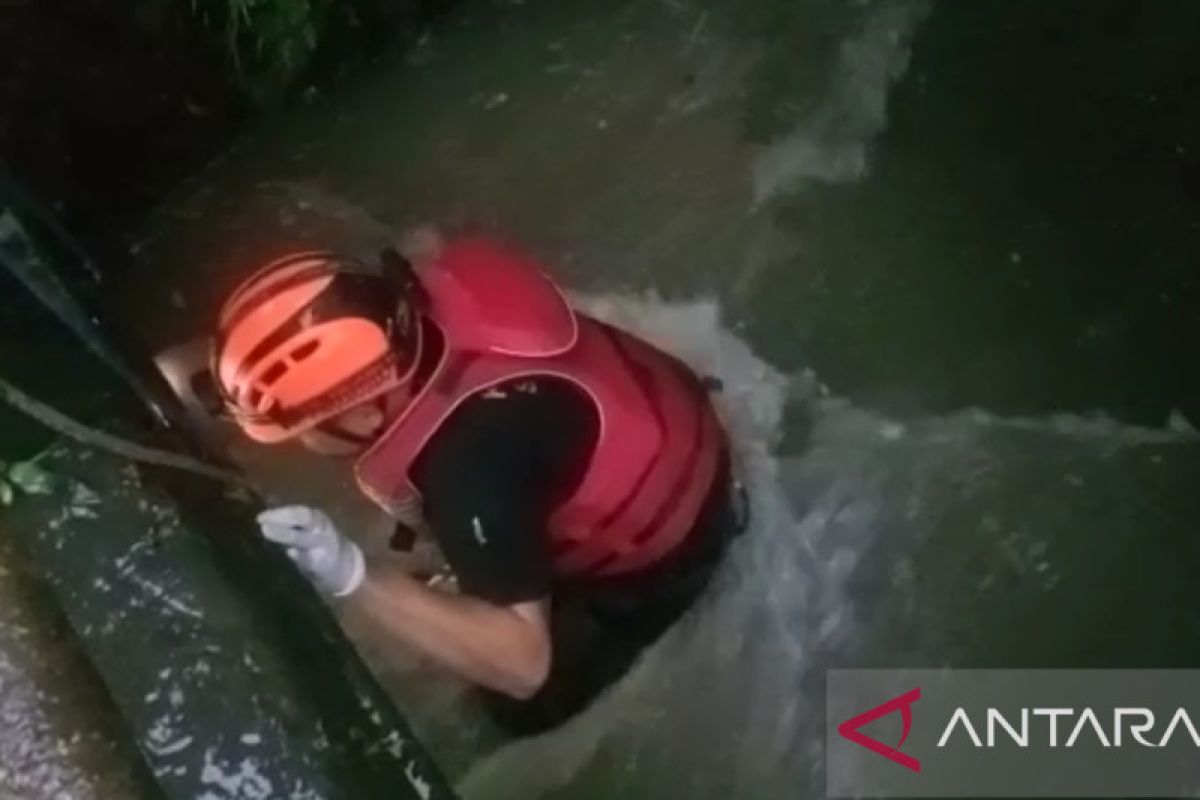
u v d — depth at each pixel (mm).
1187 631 3146
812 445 3467
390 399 2379
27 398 2506
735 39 4070
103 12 3551
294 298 2314
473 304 2480
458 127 4035
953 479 3389
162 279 3828
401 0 4055
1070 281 3568
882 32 3996
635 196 3896
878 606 3264
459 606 2480
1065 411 3432
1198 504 3277
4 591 2340
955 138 3811
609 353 2695
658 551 2826
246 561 2504
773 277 3723
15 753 2197
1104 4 3861
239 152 3986
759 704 3186
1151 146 3670
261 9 3779
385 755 2422
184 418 2793
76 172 3742
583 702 3174
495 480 2404
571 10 4156
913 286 3641
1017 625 3207
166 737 2271
